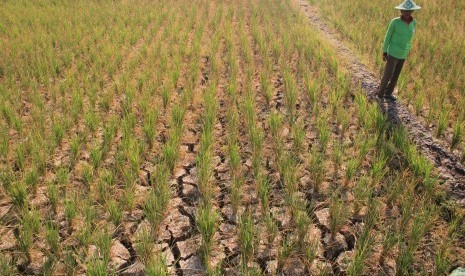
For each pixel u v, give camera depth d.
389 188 4.00
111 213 3.68
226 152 4.88
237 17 12.34
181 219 3.92
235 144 4.80
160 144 5.17
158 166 4.30
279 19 11.62
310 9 13.46
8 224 3.76
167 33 9.99
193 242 3.64
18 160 4.38
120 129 5.49
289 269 3.32
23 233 3.29
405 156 4.55
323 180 4.36
